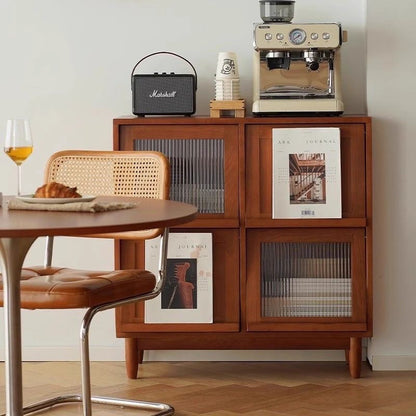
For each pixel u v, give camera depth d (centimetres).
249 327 441
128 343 446
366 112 467
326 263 441
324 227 439
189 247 440
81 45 483
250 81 482
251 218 440
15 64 484
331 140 437
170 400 410
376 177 462
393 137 461
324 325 440
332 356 482
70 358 488
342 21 476
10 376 299
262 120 438
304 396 414
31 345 491
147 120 439
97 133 486
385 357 463
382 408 393
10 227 235
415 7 457
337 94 447
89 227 237
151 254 442
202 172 441
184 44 482
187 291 442
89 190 377
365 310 441
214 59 482
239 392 423
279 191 438
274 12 451
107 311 486
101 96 484
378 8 458
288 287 442
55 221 249
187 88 452
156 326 441
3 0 483
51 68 484
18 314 299
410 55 458
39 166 488
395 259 463
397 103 459
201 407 397
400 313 464
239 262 441
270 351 483
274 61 448
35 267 380
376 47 459
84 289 315
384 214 463
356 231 439
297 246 441
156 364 479
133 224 244
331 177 438
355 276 441
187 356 484
